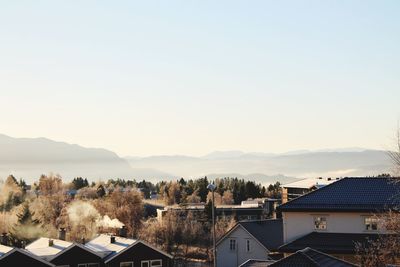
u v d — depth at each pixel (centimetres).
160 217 11125
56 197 14362
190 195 18950
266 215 9662
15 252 4394
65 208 11931
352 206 4200
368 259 3584
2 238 5531
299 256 2695
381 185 4428
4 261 4341
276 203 9675
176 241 8894
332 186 4541
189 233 8906
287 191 8619
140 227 10388
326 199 4359
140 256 5038
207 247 8531
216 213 10700
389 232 3719
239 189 18138
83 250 4841
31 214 10394
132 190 13988
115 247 5072
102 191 17088
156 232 9150
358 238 4084
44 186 16712
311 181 8450
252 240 5769
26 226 9881
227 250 5959
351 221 4200
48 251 4844
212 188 3691
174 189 19438
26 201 12506
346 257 3941
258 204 11456
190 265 7500
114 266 4881
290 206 4353
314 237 4216
